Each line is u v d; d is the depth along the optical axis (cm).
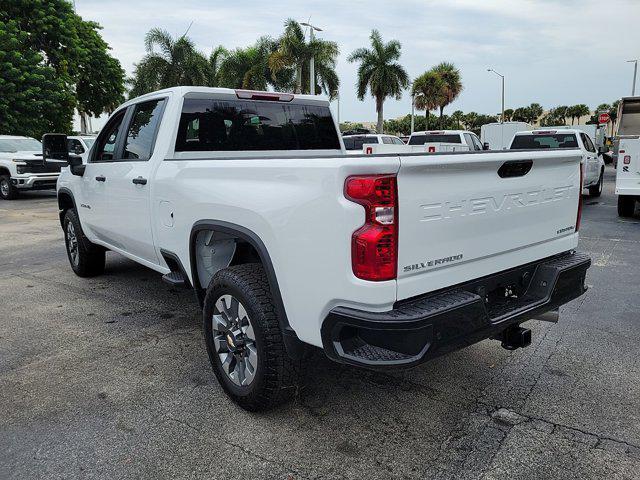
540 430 305
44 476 268
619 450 286
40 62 2594
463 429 307
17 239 940
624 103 1354
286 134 484
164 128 420
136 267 702
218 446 293
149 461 280
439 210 263
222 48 3459
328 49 3061
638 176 1022
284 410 329
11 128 2441
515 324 318
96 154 543
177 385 365
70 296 577
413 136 1628
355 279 248
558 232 353
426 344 247
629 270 663
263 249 297
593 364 393
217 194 333
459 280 282
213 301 339
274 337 298
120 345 438
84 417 324
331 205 253
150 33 3175
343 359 257
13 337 458
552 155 325
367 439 297
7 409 335
